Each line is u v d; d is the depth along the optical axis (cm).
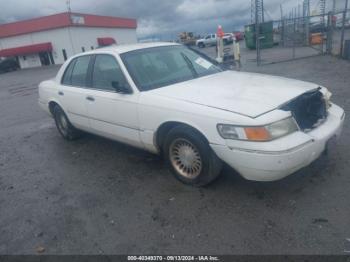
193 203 340
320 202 315
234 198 339
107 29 5553
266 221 297
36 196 402
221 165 345
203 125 326
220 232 291
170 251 276
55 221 341
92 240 302
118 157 493
